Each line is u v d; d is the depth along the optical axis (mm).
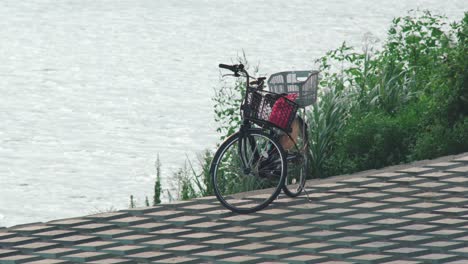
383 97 56562
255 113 39812
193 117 81062
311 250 33344
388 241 34188
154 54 126812
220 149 39344
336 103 52625
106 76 108188
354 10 177625
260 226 36688
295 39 135875
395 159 49844
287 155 40688
